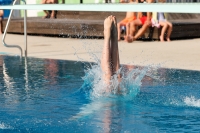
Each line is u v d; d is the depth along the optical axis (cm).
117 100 912
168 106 863
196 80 1141
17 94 980
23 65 1438
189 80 1139
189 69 1373
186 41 2553
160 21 2555
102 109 838
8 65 1439
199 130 701
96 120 763
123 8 889
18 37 2948
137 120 762
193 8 774
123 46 2331
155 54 1969
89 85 1042
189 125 730
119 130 702
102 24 2689
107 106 861
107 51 952
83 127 721
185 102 895
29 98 939
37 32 3025
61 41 2617
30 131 704
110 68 957
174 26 2611
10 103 894
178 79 1155
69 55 1920
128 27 2548
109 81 959
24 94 980
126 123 743
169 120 762
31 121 760
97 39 2684
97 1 3369
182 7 797
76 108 849
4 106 868
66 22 2884
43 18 3378
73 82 1112
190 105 873
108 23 938
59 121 759
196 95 960
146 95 952
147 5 876
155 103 886
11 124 744
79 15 3272
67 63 1480
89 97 938
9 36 3036
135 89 988
